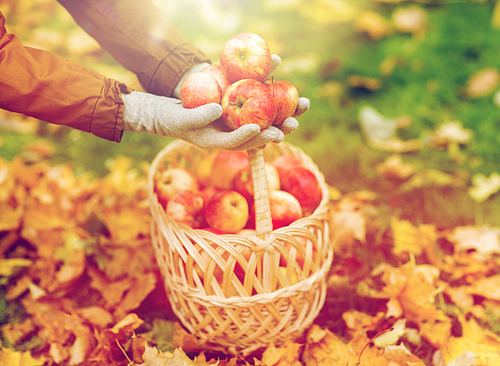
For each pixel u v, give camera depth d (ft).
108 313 4.56
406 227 4.96
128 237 4.95
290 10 9.43
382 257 4.95
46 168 5.75
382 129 6.19
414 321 4.45
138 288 4.65
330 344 4.30
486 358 4.23
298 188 4.51
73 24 8.86
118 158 5.67
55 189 5.34
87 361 4.28
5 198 5.25
